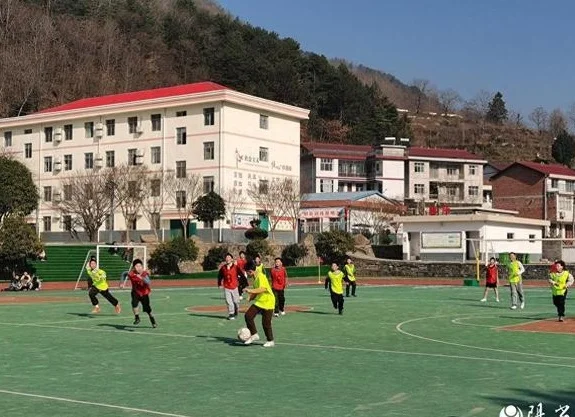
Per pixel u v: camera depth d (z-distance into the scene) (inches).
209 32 5605.3
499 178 4042.8
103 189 2726.4
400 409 405.4
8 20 4722.0
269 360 590.9
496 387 470.9
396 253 2682.1
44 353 633.6
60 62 4761.3
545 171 3907.5
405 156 4227.4
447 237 2490.2
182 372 531.2
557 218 3882.9
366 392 454.6
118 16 5590.6
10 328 848.9
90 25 5182.1
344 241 2559.1
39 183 3198.8
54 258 2175.2
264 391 457.7
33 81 4389.8
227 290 947.3
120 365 565.0
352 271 1497.3
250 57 5118.1
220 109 2812.5
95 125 3080.7
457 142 6845.5
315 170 4160.9
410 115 7480.3
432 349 659.4
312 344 696.4
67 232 3036.4
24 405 414.9
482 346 682.2
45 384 482.6
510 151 6717.5
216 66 5108.3
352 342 713.6
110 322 919.7
